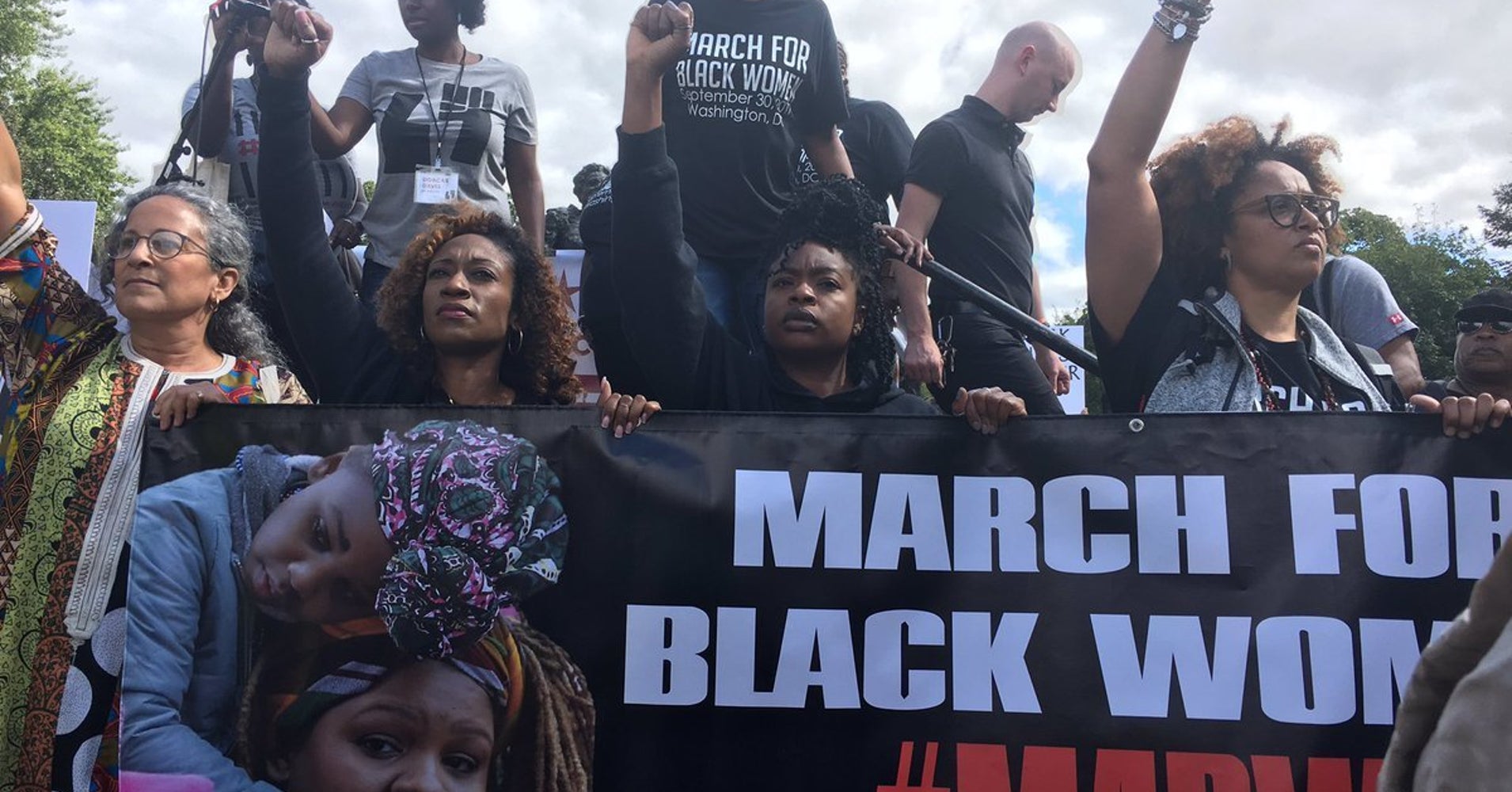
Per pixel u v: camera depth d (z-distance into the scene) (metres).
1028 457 2.84
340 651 2.74
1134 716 2.73
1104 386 3.46
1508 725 1.17
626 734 2.74
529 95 4.97
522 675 2.75
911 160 4.24
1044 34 4.23
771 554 2.81
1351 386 3.35
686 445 2.85
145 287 3.01
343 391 3.46
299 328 3.51
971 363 4.15
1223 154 3.38
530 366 3.44
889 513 2.82
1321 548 2.78
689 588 2.79
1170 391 3.29
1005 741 2.74
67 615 2.79
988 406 2.85
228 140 4.60
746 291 4.06
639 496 2.82
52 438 2.90
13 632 2.78
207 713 2.71
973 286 3.99
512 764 2.72
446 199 4.61
